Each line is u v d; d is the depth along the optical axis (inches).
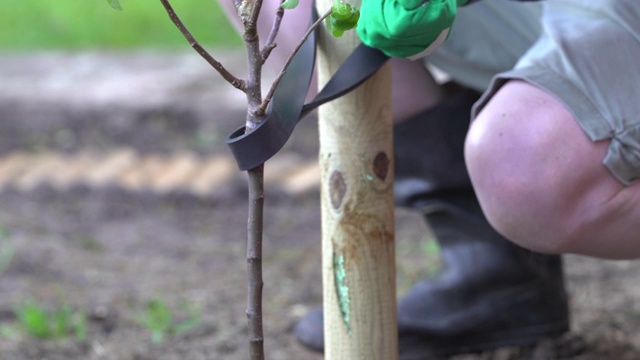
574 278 128.3
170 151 207.2
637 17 66.5
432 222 96.7
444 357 97.7
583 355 97.5
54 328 111.0
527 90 64.1
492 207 64.8
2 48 295.1
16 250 145.9
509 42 85.4
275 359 103.3
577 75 63.6
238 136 57.2
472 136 64.8
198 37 303.0
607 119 61.9
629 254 66.5
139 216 172.2
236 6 55.3
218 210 175.5
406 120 89.4
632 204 62.9
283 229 163.5
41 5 330.0
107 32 310.3
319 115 65.2
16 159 203.2
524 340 97.1
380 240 64.7
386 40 57.2
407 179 92.4
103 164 198.5
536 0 72.6
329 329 66.2
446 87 92.3
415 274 131.7
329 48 62.8
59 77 243.4
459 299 95.4
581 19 67.9
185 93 227.8
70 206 177.0
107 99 222.5
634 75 63.6
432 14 54.8
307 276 135.9
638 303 116.8
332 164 64.5
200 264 144.3
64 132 218.1
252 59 54.5
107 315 116.3
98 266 141.9
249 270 57.1
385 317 65.4
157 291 129.3
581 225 63.6
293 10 77.5
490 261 94.3
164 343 108.0
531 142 62.3
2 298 124.9
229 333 111.3
